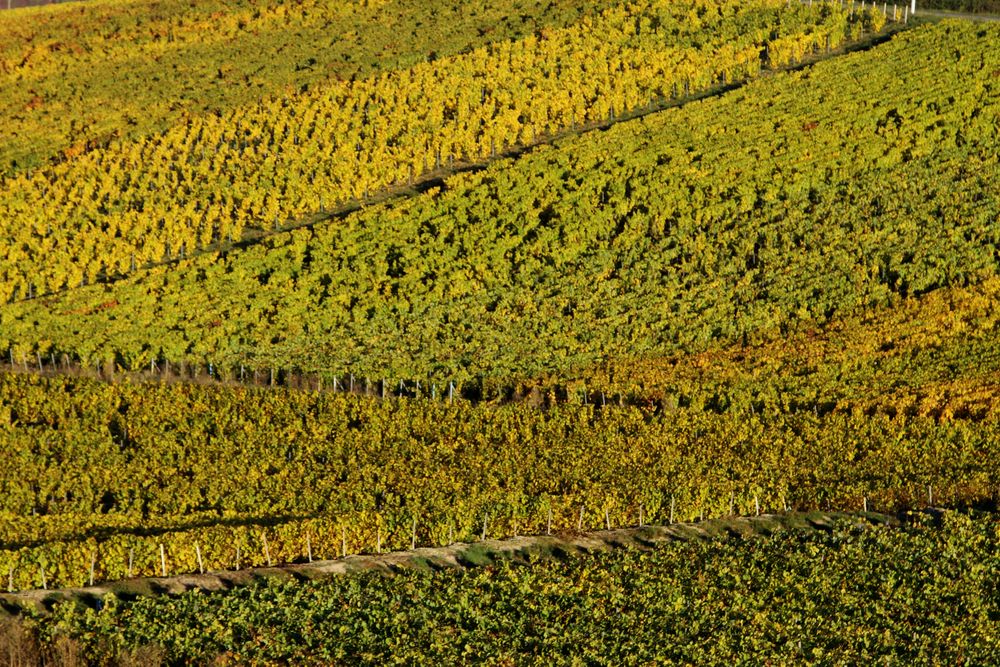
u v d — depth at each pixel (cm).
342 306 8931
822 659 4622
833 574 5275
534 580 5266
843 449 6481
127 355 8112
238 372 8025
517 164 10381
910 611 4966
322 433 6944
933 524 5725
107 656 4481
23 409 7212
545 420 7062
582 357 7944
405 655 4603
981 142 9581
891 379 7319
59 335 8488
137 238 10044
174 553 5422
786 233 8944
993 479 6091
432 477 6338
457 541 5744
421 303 8850
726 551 5541
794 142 9931
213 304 8950
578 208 9594
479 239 9431
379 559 5550
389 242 9594
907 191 9175
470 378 7694
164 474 6500
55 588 5203
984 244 8525
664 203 9475
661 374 7638
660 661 4581
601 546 5697
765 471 6272
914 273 8306
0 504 6206
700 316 8306
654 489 6059
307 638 4731
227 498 6234
